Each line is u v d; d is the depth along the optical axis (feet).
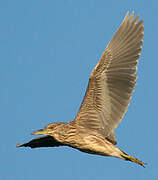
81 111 54.65
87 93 53.21
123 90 51.44
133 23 51.03
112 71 51.83
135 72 50.70
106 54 51.83
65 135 56.08
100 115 53.52
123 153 53.78
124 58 51.29
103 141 54.08
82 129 55.11
